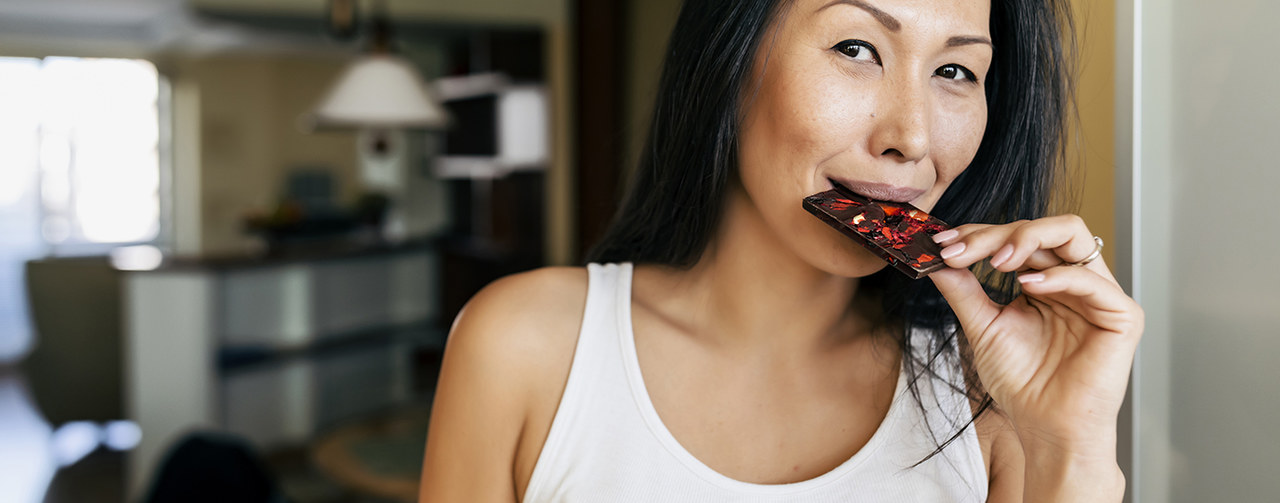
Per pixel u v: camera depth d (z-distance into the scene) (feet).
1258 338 2.02
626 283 2.31
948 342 2.26
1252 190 2.02
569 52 14.49
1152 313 2.18
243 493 4.21
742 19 2.03
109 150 23.71
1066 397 1.92
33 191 23.36
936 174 2.04
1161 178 2.15
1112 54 2.34
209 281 11.08
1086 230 1.85
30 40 19.56
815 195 1.97
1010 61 2.25
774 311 2.22
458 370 2.27
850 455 2.22
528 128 15.15
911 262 1.83
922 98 1.93
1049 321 1.98
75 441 11.95
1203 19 2.06
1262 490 2.04
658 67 2.52
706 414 2.23
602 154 13.88
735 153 2.17
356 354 13.50
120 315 11.43
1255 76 2.00
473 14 14.02
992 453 2.30
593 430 2.19
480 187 17.37
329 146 22.53
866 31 1.92
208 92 21.62
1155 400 2.19
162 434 11.05
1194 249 2.11
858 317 2.38
